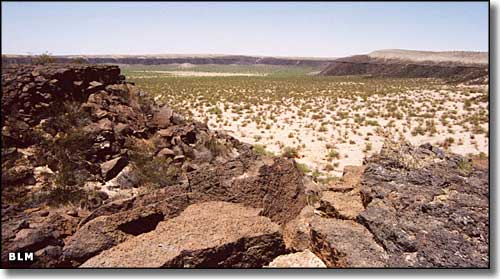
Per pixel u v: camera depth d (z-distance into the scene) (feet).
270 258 28.50
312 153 76.13
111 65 46.55
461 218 27.86
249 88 195.21
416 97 153.28
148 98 50.31
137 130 42.37
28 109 33.91
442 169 37.76
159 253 25.32
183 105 129.90
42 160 31.73
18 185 29.27
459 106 126.93
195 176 32.78
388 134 90.48
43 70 37.32
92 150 35.04
